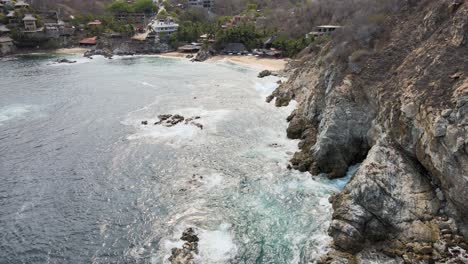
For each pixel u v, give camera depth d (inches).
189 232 1659.7
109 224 1781.5
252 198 1916.8
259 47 6181.1
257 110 3176.7
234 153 2402.8
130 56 6668.3
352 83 2118.6
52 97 3786.9
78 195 2026.3
